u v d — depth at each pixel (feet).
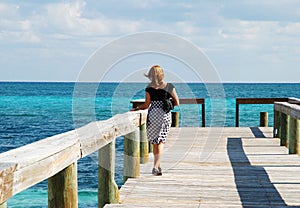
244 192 19.53
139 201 18.07
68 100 211.61
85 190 33.12
